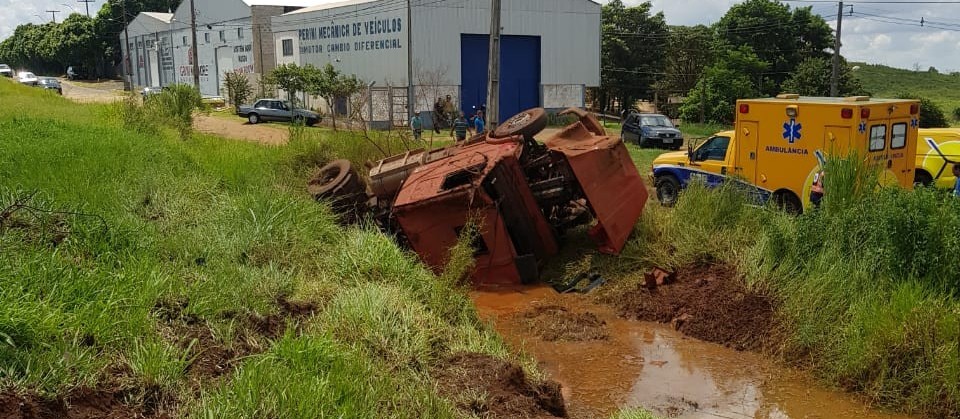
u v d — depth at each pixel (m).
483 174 9.65
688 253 9.54
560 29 44.84
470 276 9.88
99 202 8.26
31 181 8.61
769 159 12.48
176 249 7.23
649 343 8.00
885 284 7.18
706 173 14.37
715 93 47.44
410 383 5.41
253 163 12.90
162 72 72.88
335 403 4.55
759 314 7.95
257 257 7.69
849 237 7.84
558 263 10.48
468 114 42.75
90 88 75.25
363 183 12.01
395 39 40.72
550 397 5.90
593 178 10.09
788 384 6.91
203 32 61.38
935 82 82.00
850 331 6.89
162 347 4.93
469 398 5.41
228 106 52.91
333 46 46.66
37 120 14.84
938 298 6.81
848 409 6.40
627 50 54.62
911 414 6.26
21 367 4.28
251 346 5.43
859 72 85.75
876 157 11.53
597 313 8.98
